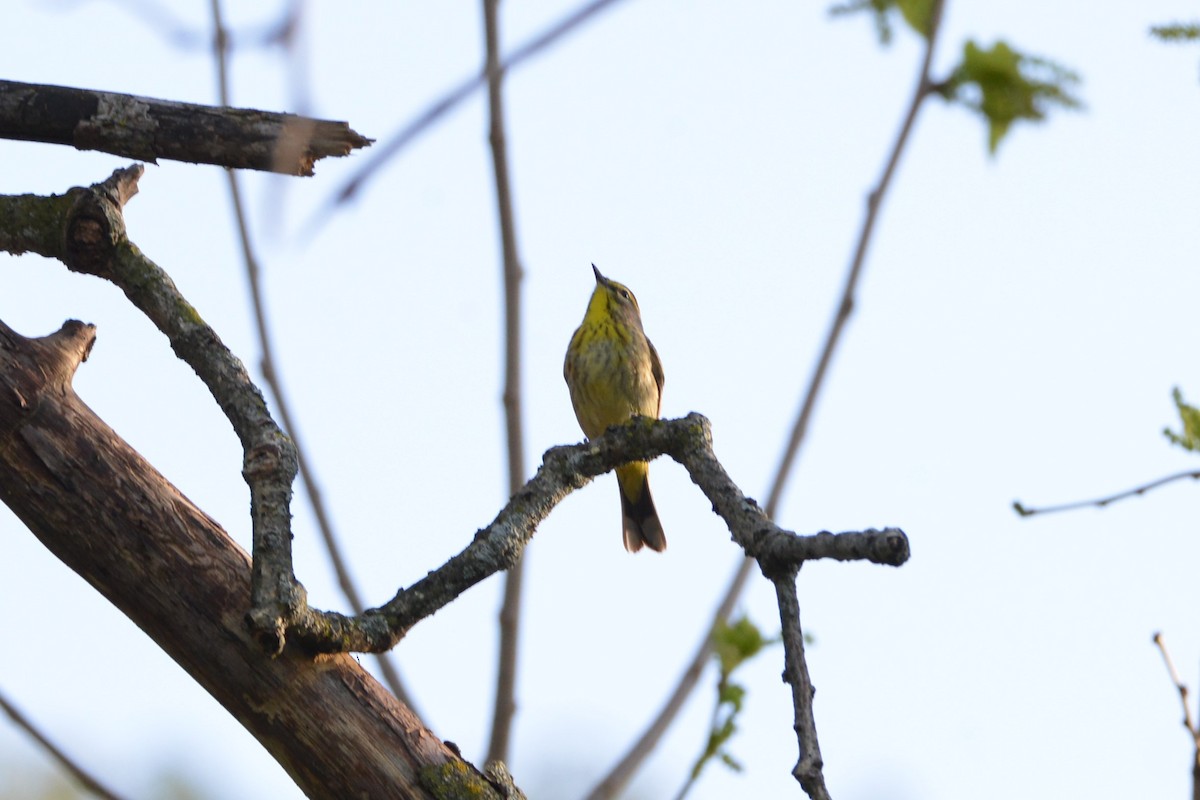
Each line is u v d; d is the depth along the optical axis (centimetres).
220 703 673
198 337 713
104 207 735
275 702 659
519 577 1087
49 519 664
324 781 666
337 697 665
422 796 666
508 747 1052
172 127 717
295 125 707
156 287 731
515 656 1066
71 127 723
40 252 741
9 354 675
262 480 657
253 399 691
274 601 635
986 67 1068
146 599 663
